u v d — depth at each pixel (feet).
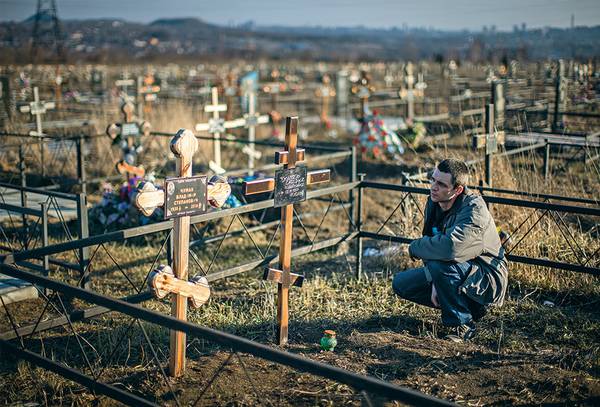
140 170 34.24
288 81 138.31
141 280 23.72
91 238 14.78
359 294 21.25
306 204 36.50
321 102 95.71
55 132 57.11
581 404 13.57
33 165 44.88
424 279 17.62
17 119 61.05
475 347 16.55
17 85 83.76
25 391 14.73
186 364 15.64
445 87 92.63
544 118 57.21
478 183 27.22
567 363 15.51
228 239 29.55
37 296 20.57
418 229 25.07
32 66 156.15
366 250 27.17
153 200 13.43
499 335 17.29
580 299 20.20
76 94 88.74
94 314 16.49
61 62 178.19
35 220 30.96
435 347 16.55
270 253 27.71
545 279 21.29
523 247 22.86
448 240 16.38
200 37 565.94
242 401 13.83
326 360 15.93
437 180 16.90
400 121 67.67
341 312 19.47
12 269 12.76
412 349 16.42
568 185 34.81
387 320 18.70
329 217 34.42
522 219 24.84
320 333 17.83
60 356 16.51
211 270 24.91
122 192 32.14
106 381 14.93
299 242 29.86
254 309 20.08
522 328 17.89
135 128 35.14
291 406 13.67
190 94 88.58
